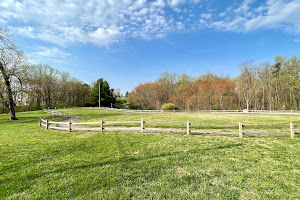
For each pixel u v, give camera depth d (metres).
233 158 6.00
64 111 39.56
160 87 63.94
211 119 19.92
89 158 6.02
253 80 46.03
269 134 9.80
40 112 35.31
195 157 6.09
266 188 3.95
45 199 3.53
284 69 43.56
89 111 40.53
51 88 56.75
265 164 5.42
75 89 67.75
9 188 3.98
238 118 20.84
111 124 15.99
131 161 5.70
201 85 54.03
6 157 6.17
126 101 91.62
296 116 23.06
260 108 46.97
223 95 51.31
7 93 20.64
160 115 27.59
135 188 3.95
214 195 3.64
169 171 4.88
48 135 10.56
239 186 4.04
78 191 3.82
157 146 7.68
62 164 5.45
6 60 20.20
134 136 10.09
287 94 43.75
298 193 3.71
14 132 11.74
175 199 3.50
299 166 5.23
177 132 11.40
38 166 5.29
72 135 10.53
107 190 3.86
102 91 69.12
